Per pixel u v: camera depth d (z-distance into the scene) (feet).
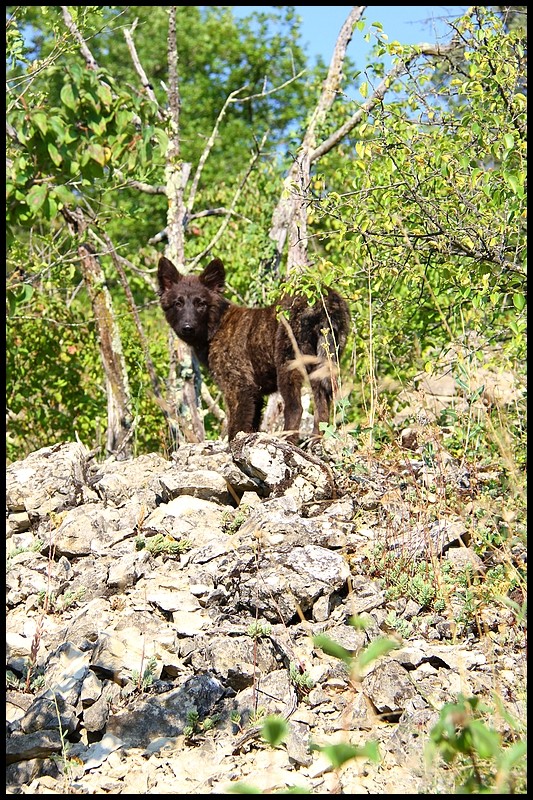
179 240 37.65
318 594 17.37
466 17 21.27
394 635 16.88
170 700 15.39
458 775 12.63
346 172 25.41
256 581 17.75
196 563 19.31
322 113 37.83
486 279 19.84
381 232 22.56
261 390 31.04
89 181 16.01
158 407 37.83
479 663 15.75
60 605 18.74
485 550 18.94
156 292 35.91
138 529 21.06
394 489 20.95
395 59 21.99
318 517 20.61
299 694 15.58
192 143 84.33
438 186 22.52
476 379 21.56
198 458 23.95
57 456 23.89
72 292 41.63
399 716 14.96
